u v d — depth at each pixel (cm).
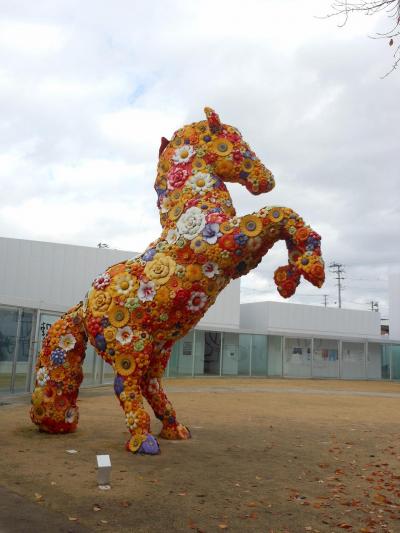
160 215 701
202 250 629
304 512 432
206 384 1992
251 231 614
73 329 716
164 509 421
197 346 2544
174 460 588
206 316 2786
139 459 585
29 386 1262
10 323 1210
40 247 2225
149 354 638
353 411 1195
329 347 3081
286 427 885
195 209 652
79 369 727
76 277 2266
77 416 741
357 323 3572
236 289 2895
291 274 614
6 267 2162
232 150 685
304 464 606
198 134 698
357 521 416
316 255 589
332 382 2634
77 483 482
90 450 624
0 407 998
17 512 393
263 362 2828
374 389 2164
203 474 535
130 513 409
